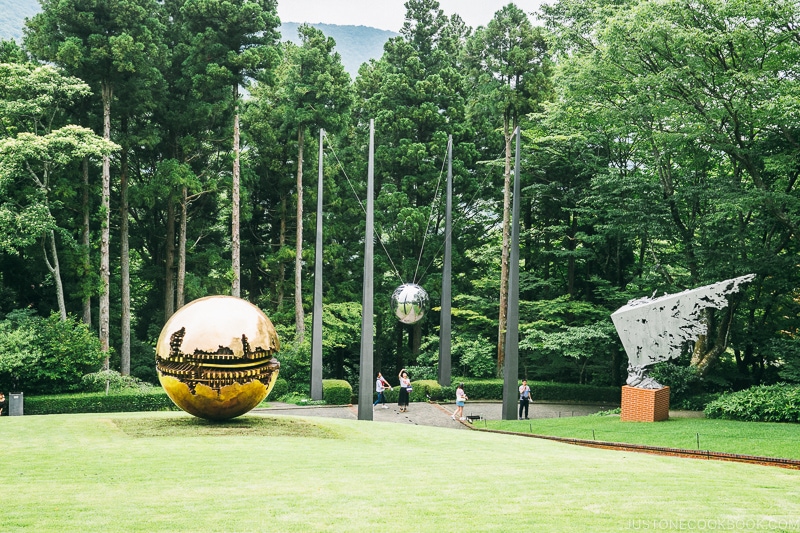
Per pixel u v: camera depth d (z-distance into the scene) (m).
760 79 22.88
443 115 43.81
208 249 39.97
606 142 35.03
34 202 29.83
